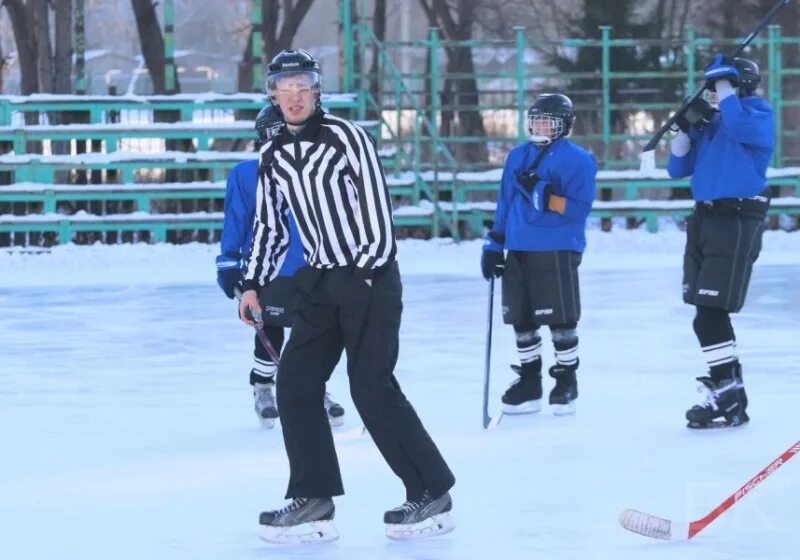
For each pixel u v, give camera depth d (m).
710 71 19.75
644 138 62.66
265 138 19.70
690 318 33.88
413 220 57.97
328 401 20.80
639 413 21.44
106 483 16.97
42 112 62.03
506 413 21.72
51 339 31.77
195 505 15.65
